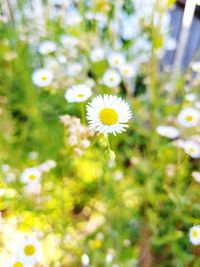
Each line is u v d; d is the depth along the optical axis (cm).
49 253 16
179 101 24
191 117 18
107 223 19
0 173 19
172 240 18
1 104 22
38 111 22
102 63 22
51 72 21
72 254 17
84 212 20
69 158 19
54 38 22
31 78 22
